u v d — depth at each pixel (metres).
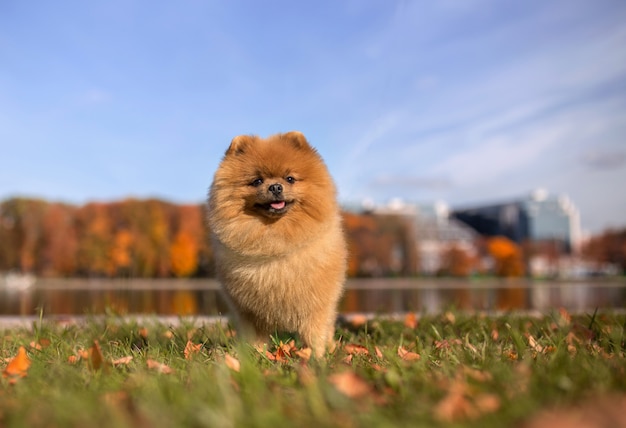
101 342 0.90
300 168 0.82
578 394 0.52
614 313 1.23
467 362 0.67
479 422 0.47
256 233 0.79
